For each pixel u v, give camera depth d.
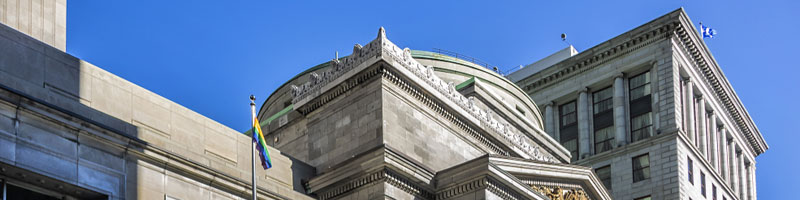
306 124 52.09
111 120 38.72
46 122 35.88
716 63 99.25
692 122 92.50
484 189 45.91
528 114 71.31
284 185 46.06
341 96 50.53
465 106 53.50
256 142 41.22
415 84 50.12
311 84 52.62
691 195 87.94
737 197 100.94
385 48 49.19
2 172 34.44
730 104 103.06
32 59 37.41
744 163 108.19
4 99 34.62
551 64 107.00
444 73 65.81
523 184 48.09
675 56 92.56
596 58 97.56
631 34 94.75
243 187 42.41
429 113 51.00
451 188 47.09
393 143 47.62
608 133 94.94
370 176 45.53
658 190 87.38
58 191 36.38
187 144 42.03
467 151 53.09
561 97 99.62
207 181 41.06
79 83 38.97
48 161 35.47
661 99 91.38
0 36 36.56
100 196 37.12
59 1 44.53
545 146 63.25
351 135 48.84
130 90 40.91
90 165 36.88
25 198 35.53
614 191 90.25
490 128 55.12
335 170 46.66
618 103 94.31
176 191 39.62
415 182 46.81
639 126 92.56
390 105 48.47
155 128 41.03
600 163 92.69
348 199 46.09
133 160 38.53
